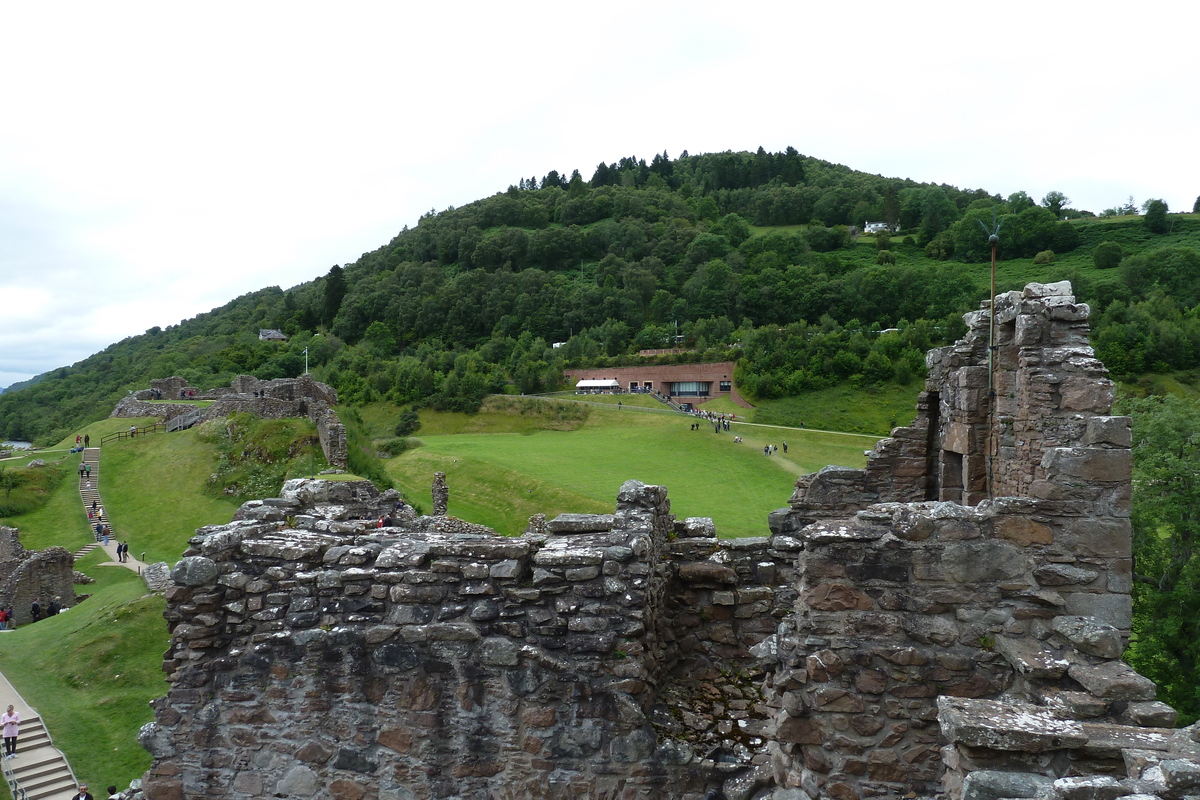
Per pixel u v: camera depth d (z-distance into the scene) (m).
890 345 108.69
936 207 190.50
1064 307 8.94
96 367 174.12
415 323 168.12
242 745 8.18
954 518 6.59
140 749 21.86
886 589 6.62
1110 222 159.75
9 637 29.70
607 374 122.06
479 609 7.91
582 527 8.86
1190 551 26.67
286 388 61.19
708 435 78.56
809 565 6.77
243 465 51.12
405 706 7.93
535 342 143.25
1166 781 4.18
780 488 56.56
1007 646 6.29
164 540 44.50
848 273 158.88
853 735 6.53
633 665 7.62
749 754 7.79
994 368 10.52
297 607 8.28
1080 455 6.58
